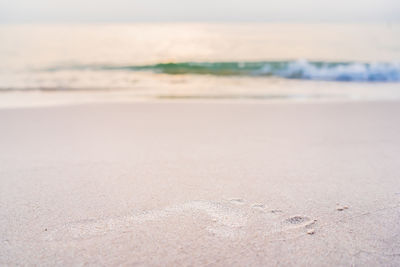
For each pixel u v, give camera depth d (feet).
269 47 61.98
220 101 20.51
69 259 5.02
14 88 25.55
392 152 10.28
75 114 16.19
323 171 8.66
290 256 5.10
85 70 35.96
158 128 13.42
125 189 7.52
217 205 6.75
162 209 6.59
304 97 22.72
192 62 39.99
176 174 8.43
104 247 5.32
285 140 11.64
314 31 113.29
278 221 6.13
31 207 6.68
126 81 30.14
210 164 9.16
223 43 70.08
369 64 36.04
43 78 30.50
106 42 73.05
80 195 7.23
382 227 5.92
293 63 38.93
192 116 15.80
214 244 5.41
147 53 53.67
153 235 5.67
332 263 4.94
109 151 10.35
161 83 29.27
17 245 5.39
